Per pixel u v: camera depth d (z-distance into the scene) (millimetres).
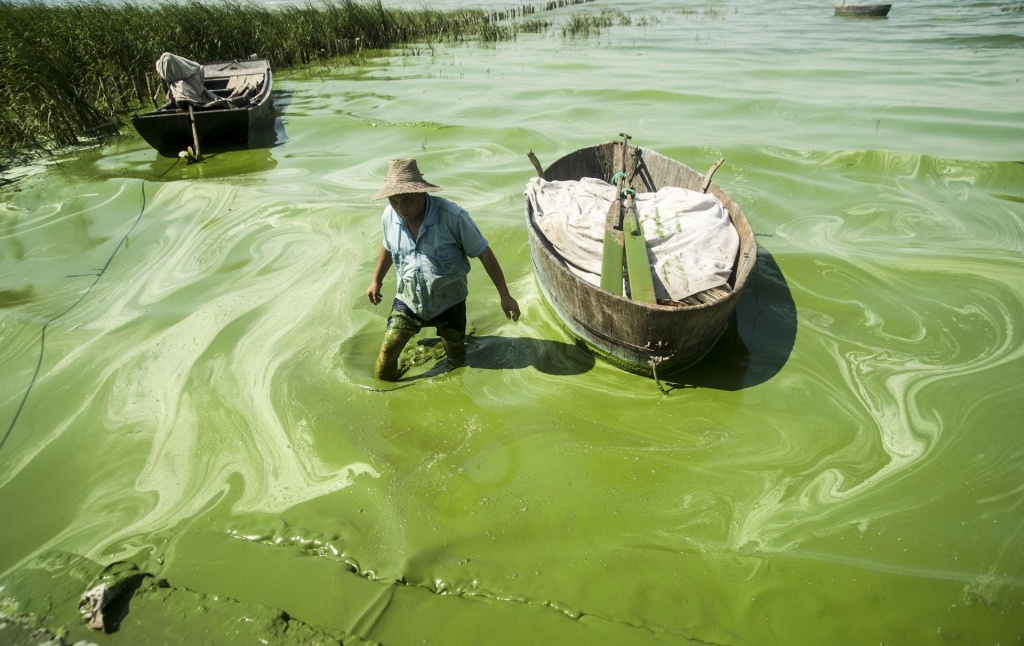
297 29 17141
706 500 3467
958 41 16656
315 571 3055
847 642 2721
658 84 12898
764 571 3039
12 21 11688
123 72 12445
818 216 6992
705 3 29859
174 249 6449
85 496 3559
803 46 17031
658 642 2725
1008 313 5066
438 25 21812
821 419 4062
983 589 2910
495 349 4789
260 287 5699
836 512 3373
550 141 9578
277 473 3686
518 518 3352
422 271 3910
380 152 9430
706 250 4746
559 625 2801
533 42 19469
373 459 3762
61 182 8414
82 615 2836
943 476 3584
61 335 5016
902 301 5324
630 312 4043
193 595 2920
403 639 2744
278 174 8609
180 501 3506
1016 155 8227
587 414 4129
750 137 9469
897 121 9875
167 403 4270
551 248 4887
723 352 4766
